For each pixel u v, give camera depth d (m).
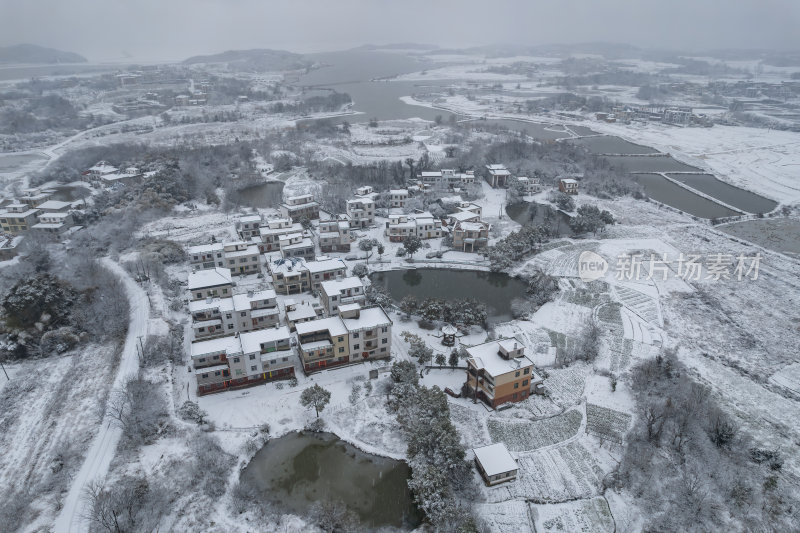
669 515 62.88
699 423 78.56
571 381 91.00
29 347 95.12
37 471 68.50
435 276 135.62
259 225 150.25
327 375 91.75
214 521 62.62
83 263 123.44
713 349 101.50
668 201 196.75
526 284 131.12
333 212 176.00
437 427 69.25
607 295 122.88
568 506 65.38
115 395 81.94
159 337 99.62
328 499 67.19
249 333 91.31
